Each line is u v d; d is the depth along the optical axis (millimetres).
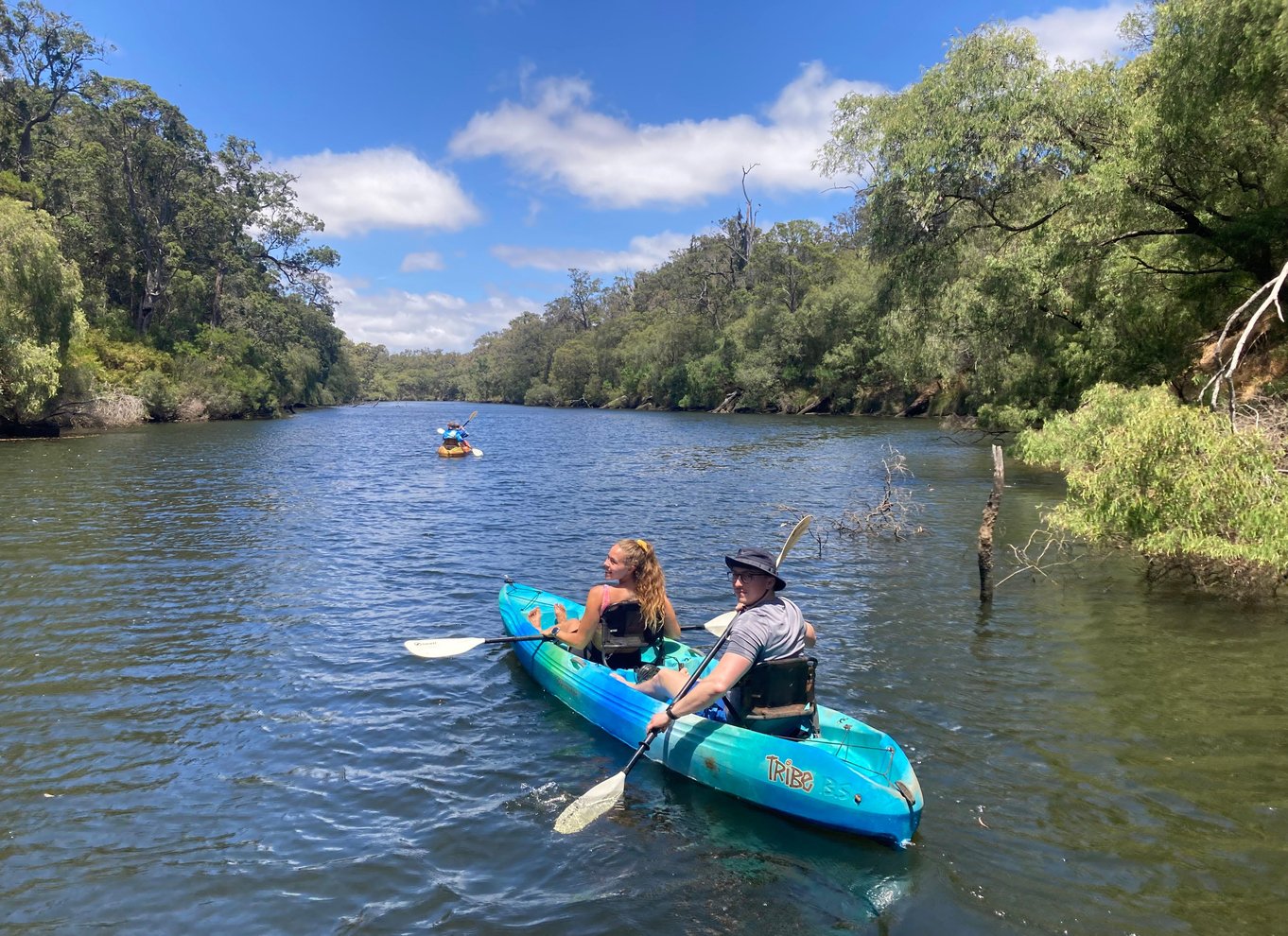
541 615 7156
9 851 4055
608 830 4234
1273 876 3674
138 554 10836
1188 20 12461
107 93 45531
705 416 59344
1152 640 6902
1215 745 4949
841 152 18391
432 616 8102
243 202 59000
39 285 28484
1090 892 3609
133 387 41969
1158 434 7945
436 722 5605
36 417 30516
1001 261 17609
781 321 58656
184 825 4301
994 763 4801
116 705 5863
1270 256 13555
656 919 3502
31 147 43812
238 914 3584
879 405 50062
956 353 27312
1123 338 17484
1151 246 16016
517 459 25828
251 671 6555
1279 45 10875
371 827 4289
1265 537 7301
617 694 5379
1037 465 19875
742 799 4492
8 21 40062
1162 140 13430
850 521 13109
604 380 94250
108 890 3754
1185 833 4039
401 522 13625
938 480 18031
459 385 156875
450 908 3611
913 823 3883
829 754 4156
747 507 15094
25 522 13086
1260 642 6773
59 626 7707
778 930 3416
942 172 16484
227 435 35500
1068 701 5680
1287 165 13422
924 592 8750
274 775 4848
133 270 47656
